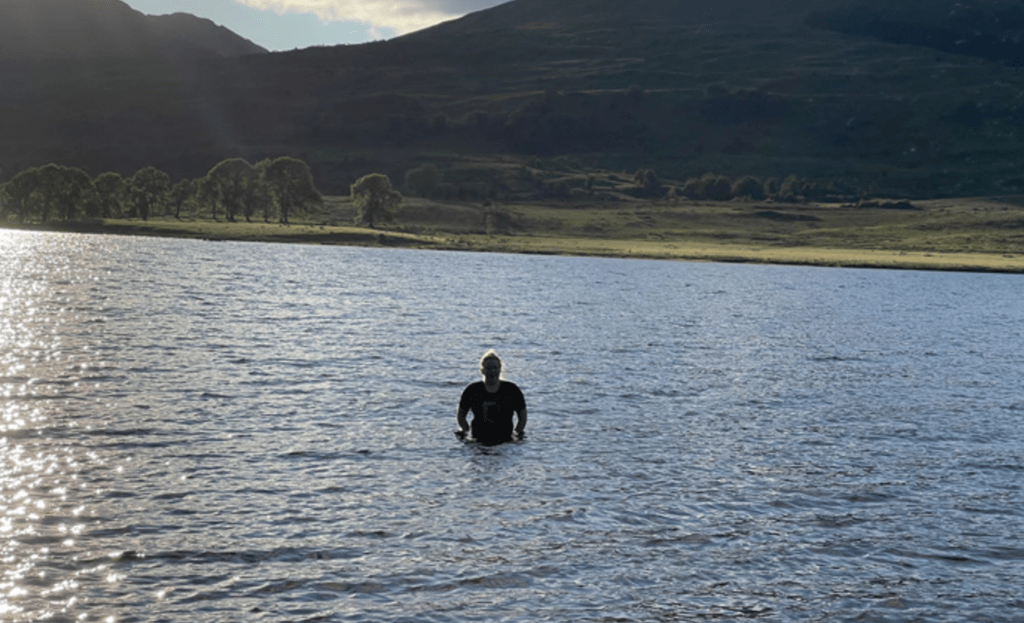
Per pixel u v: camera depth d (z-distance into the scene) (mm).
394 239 171750
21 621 8469
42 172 187250
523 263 122812
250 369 24375
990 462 16141
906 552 11156
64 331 31141
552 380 24516
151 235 170375
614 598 9469
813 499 13352
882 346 37062
